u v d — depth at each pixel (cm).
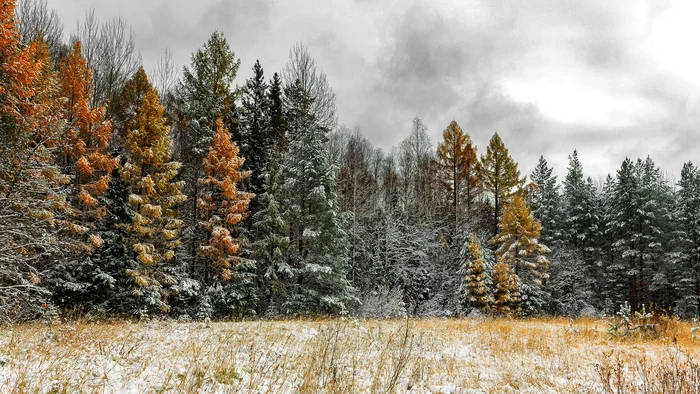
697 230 4088
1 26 1239
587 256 4809
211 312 2109
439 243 3688
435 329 1571
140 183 2041
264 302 2552
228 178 2252
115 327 1277
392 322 1838
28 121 1204
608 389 724
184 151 2823
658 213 4409
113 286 1931
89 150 2064
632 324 1543
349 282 2633
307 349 935
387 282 3184
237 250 2353
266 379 634
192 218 2491
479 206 4409
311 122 2933
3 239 1034
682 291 4100
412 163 4744
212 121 2555
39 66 1345
